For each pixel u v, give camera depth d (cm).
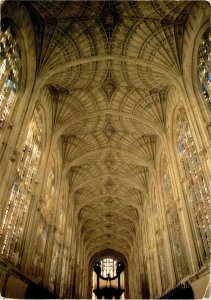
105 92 2700
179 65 2105
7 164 1595
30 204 2092
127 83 2595
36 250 2172
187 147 2169
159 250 2975
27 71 1994
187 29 1984
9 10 1614
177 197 2250
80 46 2173
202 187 1845
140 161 3375
